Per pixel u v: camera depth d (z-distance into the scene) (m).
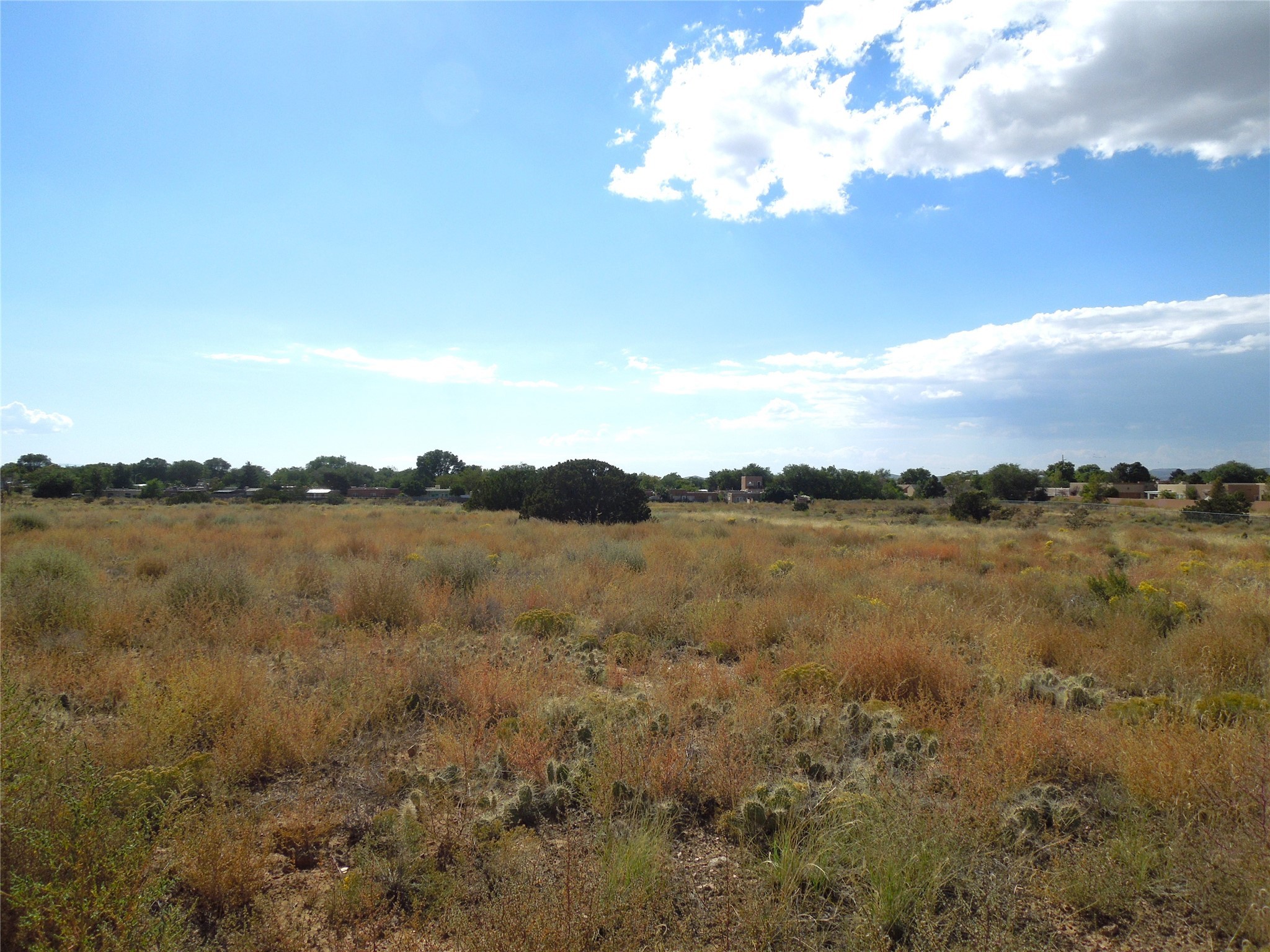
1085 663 7.71
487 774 4.70
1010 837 3.86
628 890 3.19
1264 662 7.03
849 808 3.85
